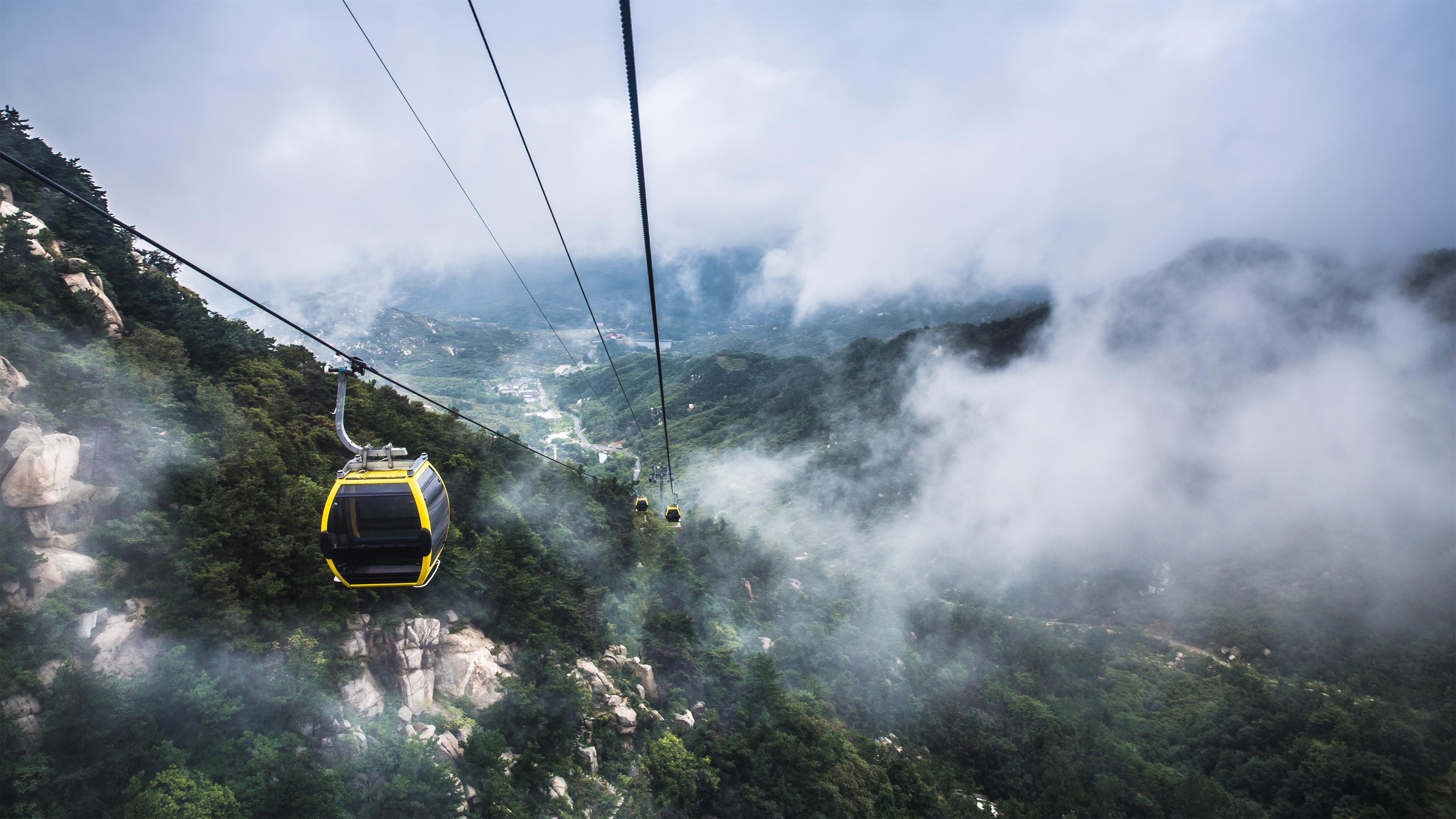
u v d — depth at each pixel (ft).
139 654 129.29
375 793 147.13
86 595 125.39
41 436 126.62
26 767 105.40
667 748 225.15
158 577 139.54
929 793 268.41
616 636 270.87
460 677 191.62
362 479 60.95
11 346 141.18
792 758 240.94
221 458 168.66
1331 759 342.85
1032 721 350.23
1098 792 299.38
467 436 321.32
